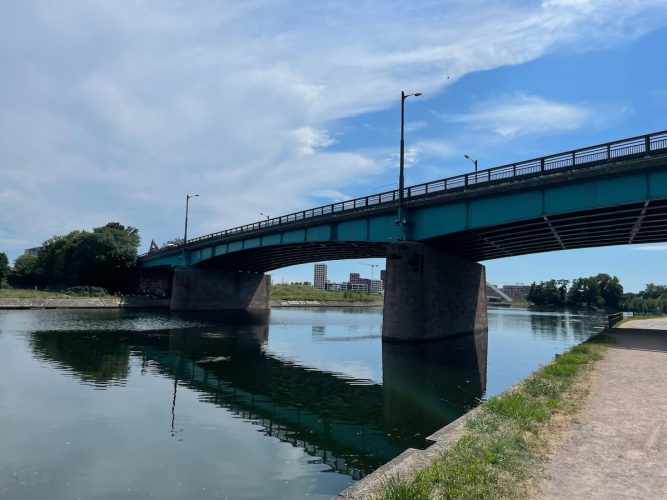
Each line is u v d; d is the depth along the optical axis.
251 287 89.06
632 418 10.54
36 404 16.59
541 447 8.66
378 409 17.39
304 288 157.88
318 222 49.34
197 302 79.94
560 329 59.88
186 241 82.50
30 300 75.38
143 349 31.75
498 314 113.12
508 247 47.66
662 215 32.41
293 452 12.39
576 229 38.28
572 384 14.34
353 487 7.38
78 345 32.44
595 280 158.50
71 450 12.20
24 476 10.48
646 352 22.23
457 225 36.66
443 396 19.62
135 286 99.81
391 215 41.66
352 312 102.94
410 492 6.37
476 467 7.41
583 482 7.03
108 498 9.47
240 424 15.01
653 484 6.96
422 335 37.28
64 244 103.88
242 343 37.06
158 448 12.49
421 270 38.06
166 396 18.59
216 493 9.74
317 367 26.73
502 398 12.16
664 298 142.25
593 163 29.81
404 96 40.12
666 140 27.00
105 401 17.39
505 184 33.34
